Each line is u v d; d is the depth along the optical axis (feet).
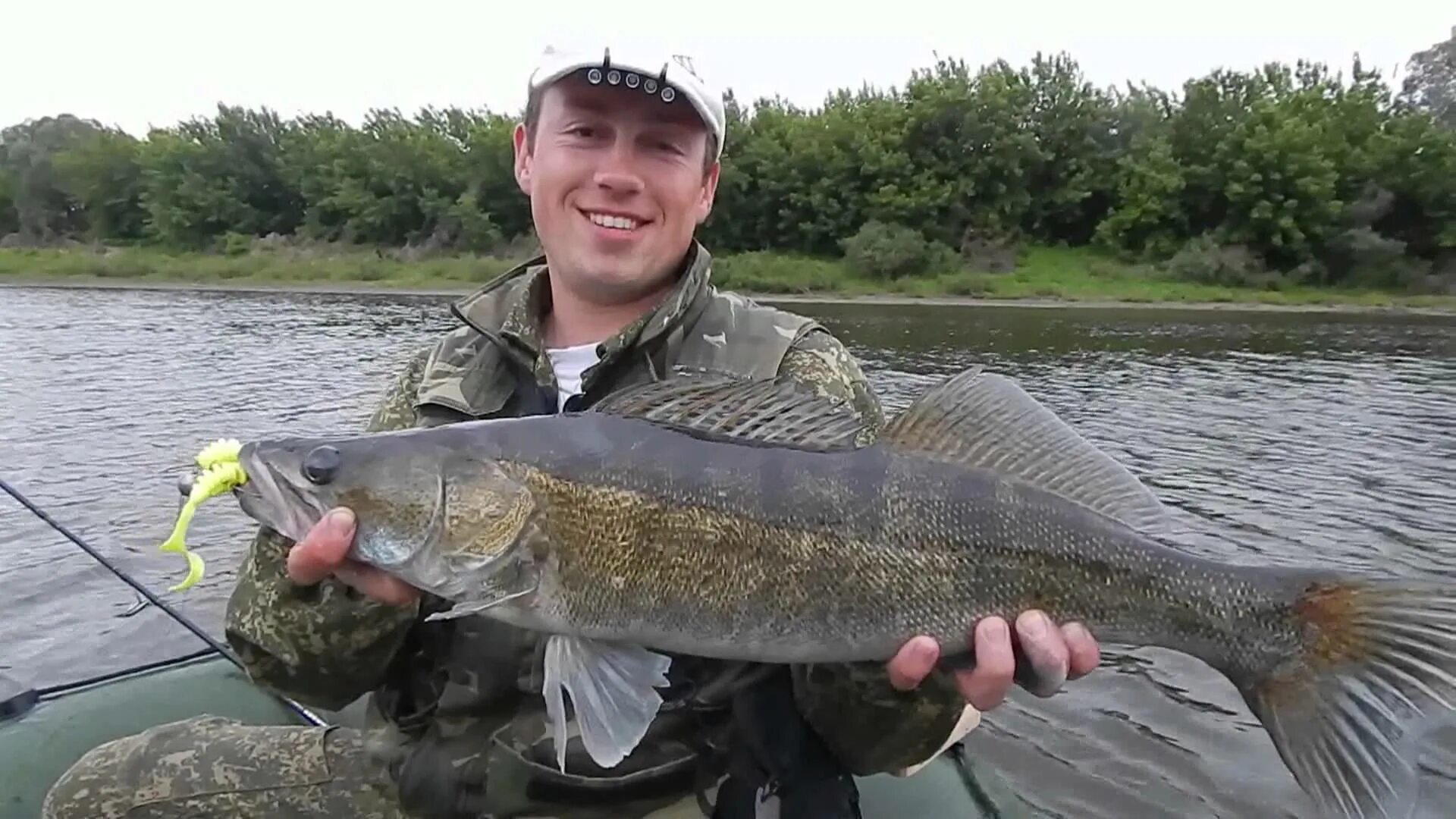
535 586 1.79
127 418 9.16
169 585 5.10
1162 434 9.02
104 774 2.28
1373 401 10.73
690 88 2.21
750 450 1.79
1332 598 1.71
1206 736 3.78
